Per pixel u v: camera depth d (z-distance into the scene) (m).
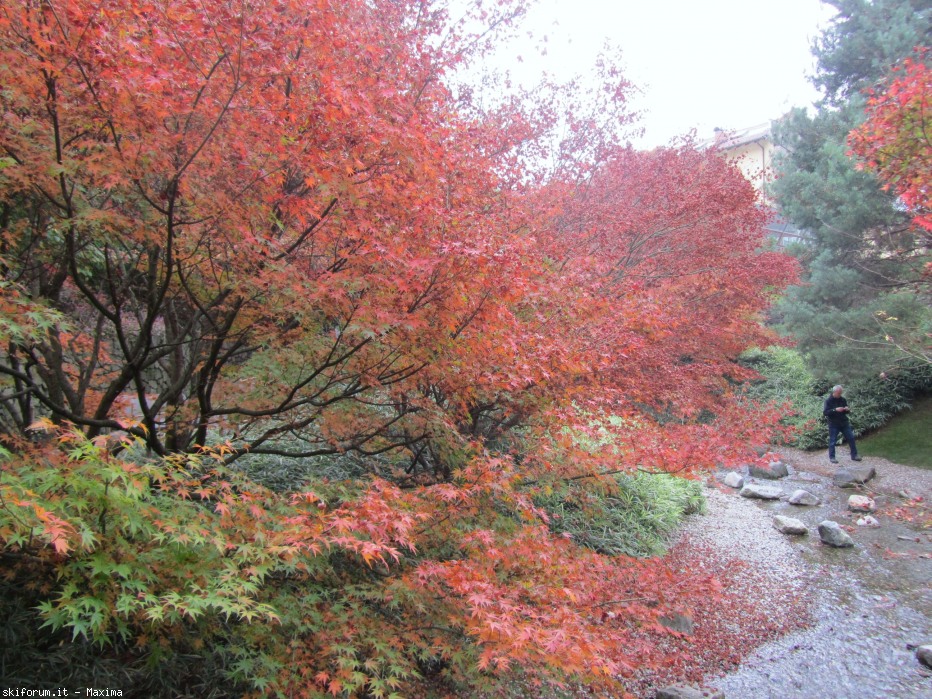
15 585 2.87
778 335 12.00
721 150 10.75
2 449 2.39
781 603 6.21
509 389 4.32
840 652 5.27
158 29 2.66
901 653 5.26
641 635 4.95
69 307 4.97
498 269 3.34
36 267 4.22
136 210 3.65
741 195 8.67
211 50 2.89
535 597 3.35
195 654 3.12
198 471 4.48
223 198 3.30
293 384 4.79
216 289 4.34
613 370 6.15
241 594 2.78
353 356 3.98
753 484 10.90
